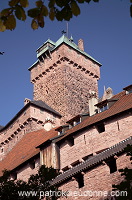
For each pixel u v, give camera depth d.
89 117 36.09
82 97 65.50
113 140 30.75
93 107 36.81
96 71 71.00
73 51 68.81
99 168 25.55
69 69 66.75
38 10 6.75
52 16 6.83
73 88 65.19
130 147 13.70
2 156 61.34
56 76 66.62
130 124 30.33
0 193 20.20
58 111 62.66
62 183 27.89
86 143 32.69
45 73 68.88
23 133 58.16
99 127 33.06
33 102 59.22
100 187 24.66
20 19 6.73
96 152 31.45
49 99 65.50
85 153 32.25
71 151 33.72
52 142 35.06
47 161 34.78
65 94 63.44
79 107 63.75
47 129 50.53
